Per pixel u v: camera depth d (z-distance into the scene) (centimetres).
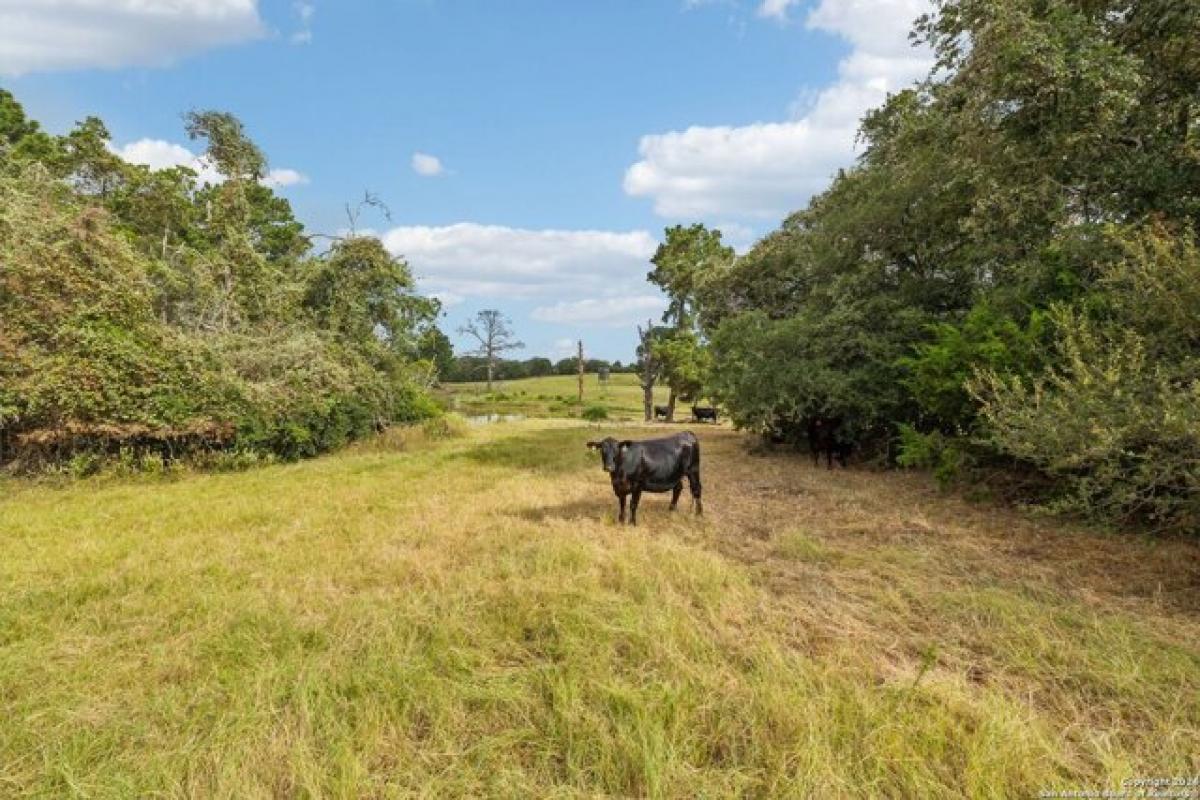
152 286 1261
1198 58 776
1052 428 514
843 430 1183
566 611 423
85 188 1867
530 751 288
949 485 841
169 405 1123
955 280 1177
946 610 436
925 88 1113
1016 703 313
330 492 929
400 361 1800
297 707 316
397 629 408
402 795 254
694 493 763
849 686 326
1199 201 695
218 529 707
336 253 1675
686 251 3509
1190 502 497
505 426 2483
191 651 389
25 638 407
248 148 1638
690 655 368
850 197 1393
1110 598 455
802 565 551
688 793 256
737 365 1265
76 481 1012
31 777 270
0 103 2036
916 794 248
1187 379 510
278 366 1355
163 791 257
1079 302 688
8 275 1042
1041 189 845
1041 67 788
